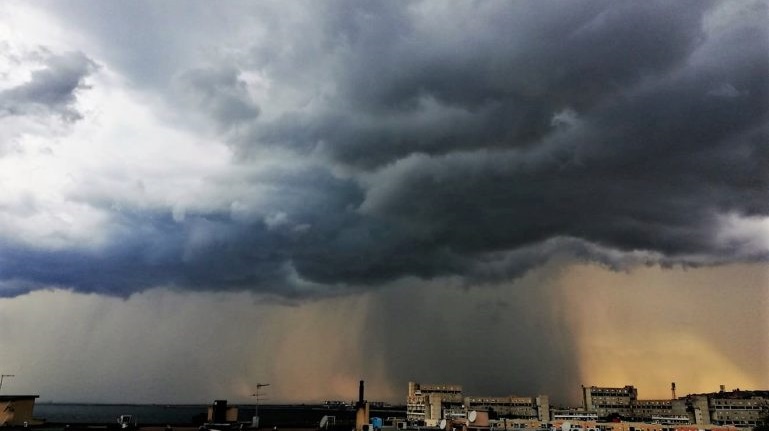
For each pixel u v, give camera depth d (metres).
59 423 76.75
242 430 78.81
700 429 147.25
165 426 77.06
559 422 147.88
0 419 72.44
